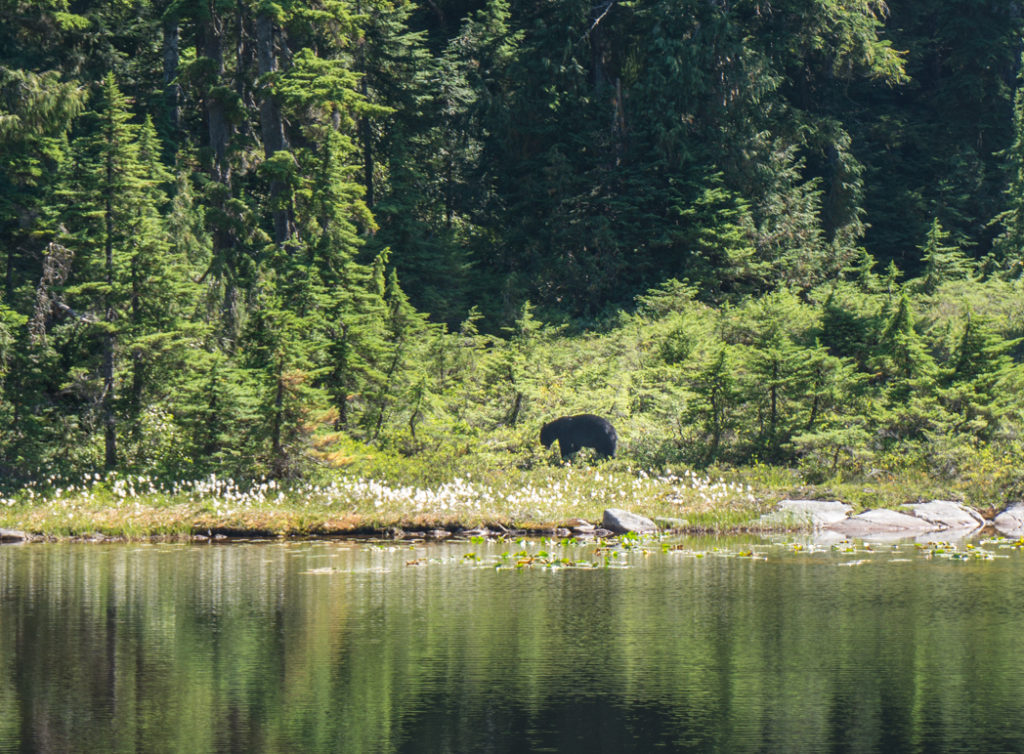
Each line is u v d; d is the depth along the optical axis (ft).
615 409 221.05
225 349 222.89
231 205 252.62
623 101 353.72
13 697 77.30
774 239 331.77
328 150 258.78
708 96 337.31
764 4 354.33
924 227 379.14
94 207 200.95
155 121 302.45
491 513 167.63
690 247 325.42
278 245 254.47
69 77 304.71
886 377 226.38
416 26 397.39
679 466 199.41
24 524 162.61
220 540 158.30
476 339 260.42
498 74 359.46
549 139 352.90
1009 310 281.13
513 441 206.80
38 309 199.62
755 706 74.49
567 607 107.14
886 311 256.11
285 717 72.33
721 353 208.03
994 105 396.57
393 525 163.73
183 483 181.98
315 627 98.78
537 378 229.25
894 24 419.74
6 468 190.70
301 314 216.54
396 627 98.53
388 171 340.18
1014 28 388.78
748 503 177.78
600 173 335.88
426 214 358.43
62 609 106.83
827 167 360.28
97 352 198.08
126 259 195.83
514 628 98.07
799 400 207.82
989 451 196.34
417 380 206.28
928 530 168.55
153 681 81.20
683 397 217.97
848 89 408.26
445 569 131.13
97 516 165.78
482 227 370.53
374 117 295.48
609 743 66.95
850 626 98.58
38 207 240.12
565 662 86.02
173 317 202.69
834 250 342.23
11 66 284.00
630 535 157.58
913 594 114.01
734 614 103.91
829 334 238.27
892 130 393.29
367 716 72.43
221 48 278.26
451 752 65.57
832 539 160.04
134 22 329.31
